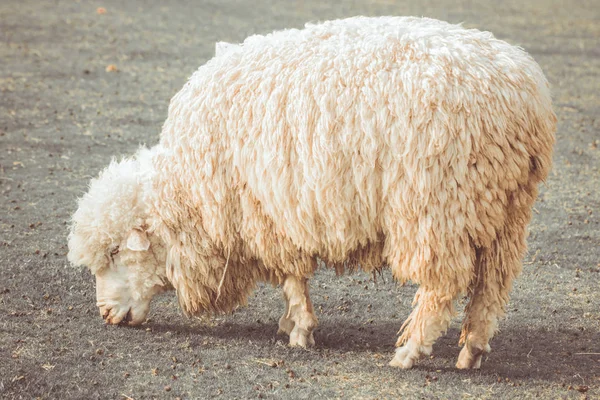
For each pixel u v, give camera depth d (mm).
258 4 19562
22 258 6398
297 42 4965
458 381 4715
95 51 14172
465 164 4496
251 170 4824
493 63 4676
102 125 10211
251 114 4832
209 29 16266
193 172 5000
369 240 4824
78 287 5969
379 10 18844
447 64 4613
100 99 11383
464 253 4605
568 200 8359
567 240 7305
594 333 5535
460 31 4910
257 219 4918
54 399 4332
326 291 6207
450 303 4762
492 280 4762
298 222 4773
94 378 4594
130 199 5121
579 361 5094
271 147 4730
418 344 4824
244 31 16016
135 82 12352
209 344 5184
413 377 4746
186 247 5109
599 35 17719
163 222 5094
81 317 5469
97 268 5168
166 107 11133
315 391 4539
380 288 6293
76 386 4484
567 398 4527
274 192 4750
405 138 4512
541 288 6316
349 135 4578
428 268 4594
